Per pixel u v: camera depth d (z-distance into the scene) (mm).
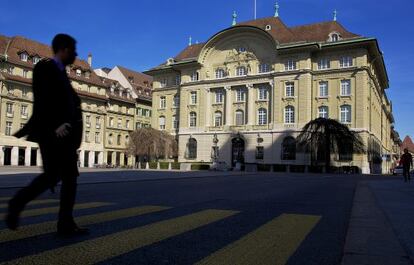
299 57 63875
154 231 5977
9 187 14656
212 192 14047
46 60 5082
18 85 68688
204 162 70062
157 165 67438
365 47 60750
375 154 71000
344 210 9320
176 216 7645
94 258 4344
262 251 4938
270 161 65125
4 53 68125
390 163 97375
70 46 5273
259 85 68062
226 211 8578
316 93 63781
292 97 63938
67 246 4844
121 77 96062
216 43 72188
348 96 61188
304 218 7836
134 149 69062
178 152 75000
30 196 5012
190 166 64000
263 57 67938
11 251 4543
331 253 4973
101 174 29266
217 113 72438
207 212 8328
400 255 4781
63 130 5008
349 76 61438
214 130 71500
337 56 62750
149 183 19516
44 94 4973
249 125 67812
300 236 5969
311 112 63750
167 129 79188
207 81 72750
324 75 63312
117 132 87562
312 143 55344
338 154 57250
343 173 54906
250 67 68938
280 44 65375
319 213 8703
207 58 73500
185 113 75125
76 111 5285
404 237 5906
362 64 60719
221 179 26391
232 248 5043
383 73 75750
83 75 81312
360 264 4375
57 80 5027
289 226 6844
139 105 94688
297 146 57531
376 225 6984
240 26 68750
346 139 54438
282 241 5570
